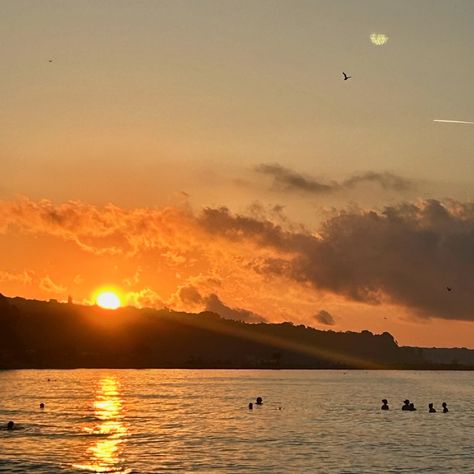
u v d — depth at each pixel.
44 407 177.38
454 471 91.81
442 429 137.50
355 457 101.06
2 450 101.50
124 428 131.75
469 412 180.00
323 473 89.56
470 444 115.25
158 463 94.12
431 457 102.00
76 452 101.06
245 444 112.44
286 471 90.38
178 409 179.75
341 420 154.25
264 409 183.88
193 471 89.62
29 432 122.38
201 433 126.19
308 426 141.00
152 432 126.44
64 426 133.00
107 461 94.75
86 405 186.75
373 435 126.19
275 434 126.06
